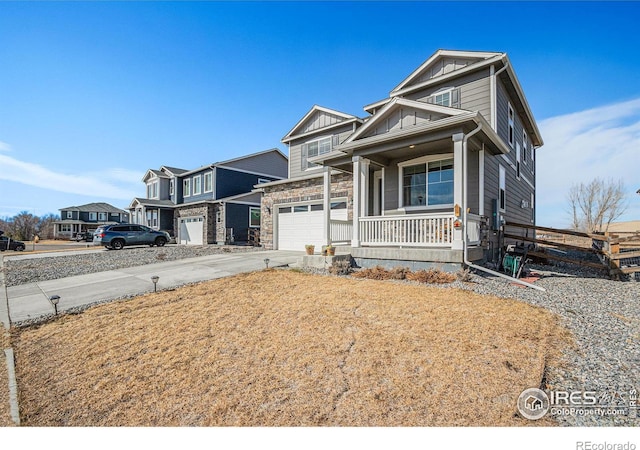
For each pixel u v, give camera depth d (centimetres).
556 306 467
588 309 457
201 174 2331
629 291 589
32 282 792
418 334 355
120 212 4734
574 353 311
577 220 3391
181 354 341
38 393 282
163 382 288
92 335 411
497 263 861
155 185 2755
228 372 298
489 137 726
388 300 488
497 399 238
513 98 1084
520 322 387
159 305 530
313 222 1334
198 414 241
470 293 528
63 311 527
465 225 652
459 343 329
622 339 346
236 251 1412
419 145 799
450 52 1010
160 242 1884
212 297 563
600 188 3234
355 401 243
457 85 981
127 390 279
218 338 378
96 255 1344
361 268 789
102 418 244
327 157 905
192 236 2267
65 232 4284
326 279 678
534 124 1316
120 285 702
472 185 820
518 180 1209
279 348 341
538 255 887
